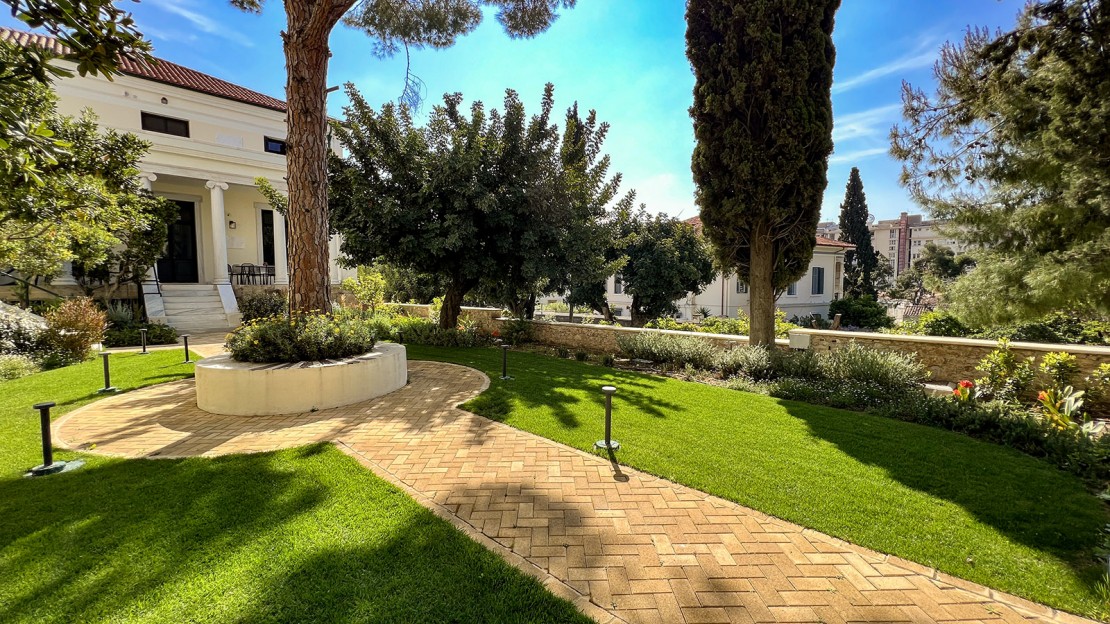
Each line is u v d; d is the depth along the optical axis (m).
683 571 2.67
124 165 9.87
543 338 13.21
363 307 17.61
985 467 4.19
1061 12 4.90
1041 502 3.51
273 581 2.42
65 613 2.19
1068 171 4.86
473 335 12.68
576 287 18.98
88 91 15.47
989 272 5.47
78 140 9.16
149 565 2.55
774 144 8.47
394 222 10.46
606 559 2.77
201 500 3.30
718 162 9.20
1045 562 2.77
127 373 8.16
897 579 2.64
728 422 5.49
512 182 11.13
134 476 3.72
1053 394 5.43
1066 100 4.77
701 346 9.62
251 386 5.59
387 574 2.52
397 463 4.15
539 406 6.07
